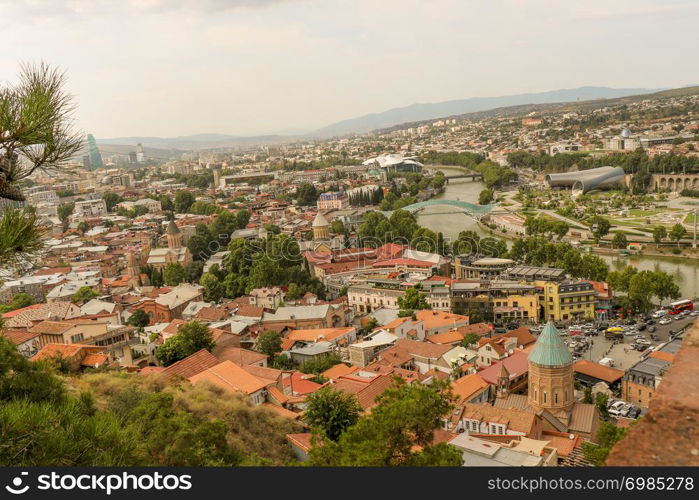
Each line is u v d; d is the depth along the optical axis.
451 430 114.44
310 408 98.12
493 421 109.25
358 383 124.38
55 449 30.44
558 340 122.50
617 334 198.25
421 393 54.34
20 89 29.28
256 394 111.69
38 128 28.39
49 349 130.88
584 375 160.00
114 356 145.75
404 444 52.50
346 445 53.09
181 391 99.31
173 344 149.62
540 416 111.75
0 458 29.48
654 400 21.53
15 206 30.44
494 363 154.00
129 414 71.69
